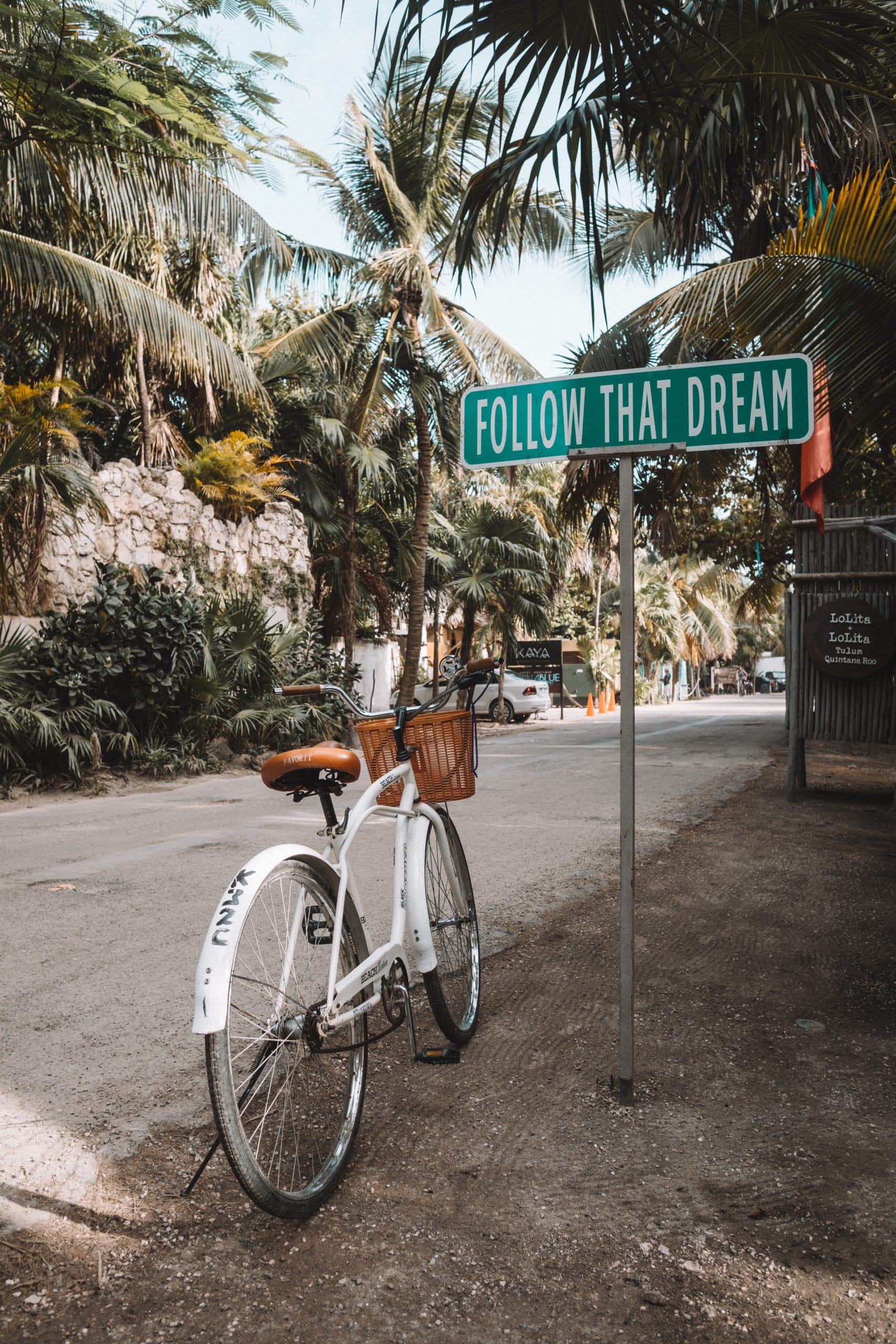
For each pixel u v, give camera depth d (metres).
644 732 20.28
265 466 17.27
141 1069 3.24
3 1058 3.34
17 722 10.48
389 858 6.61
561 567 25.08
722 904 5.38
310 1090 2.72
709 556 19.25
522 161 3.90
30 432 11.05
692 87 4.15
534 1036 3.51
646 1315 2.01
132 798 10.48
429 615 28.56
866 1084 3.10
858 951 4.52
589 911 5.24
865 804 9.00
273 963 2.45
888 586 8.59
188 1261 2.19
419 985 4.02
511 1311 2.02
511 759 14.52
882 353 4.94
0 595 11.57
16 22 8.47
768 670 70.00
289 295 21.02
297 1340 1.94
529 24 3.43
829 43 4.78
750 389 2.89
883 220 4.50
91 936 4.80
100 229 12.23
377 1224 2.33
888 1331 1.96
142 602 12.27
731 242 10.82
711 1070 3.21
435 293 16.14
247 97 10.23
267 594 17.06
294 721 14.30
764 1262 2.18
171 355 11.91
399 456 20.69
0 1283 2.11
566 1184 2.51
